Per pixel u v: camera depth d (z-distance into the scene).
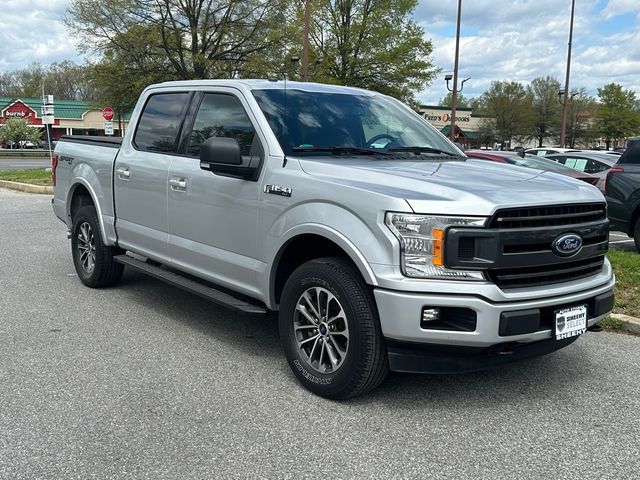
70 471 3.05
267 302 4.32
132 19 30.28
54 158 7.26
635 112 67.94
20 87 107.69
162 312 5.83
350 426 3.57
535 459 3.25
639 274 6.98
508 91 72.81
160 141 5.48
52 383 4.12
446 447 3.35
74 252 6.81
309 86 5.07
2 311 5.77
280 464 3.15
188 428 3.51
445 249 3.38
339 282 3.72
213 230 4.72
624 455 3.30
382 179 3.75
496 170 4.29
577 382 4.29
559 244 3.58
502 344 3.51
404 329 3.43
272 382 4.20
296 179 4.04
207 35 31.33
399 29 34.84
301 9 31.94
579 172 11.52
